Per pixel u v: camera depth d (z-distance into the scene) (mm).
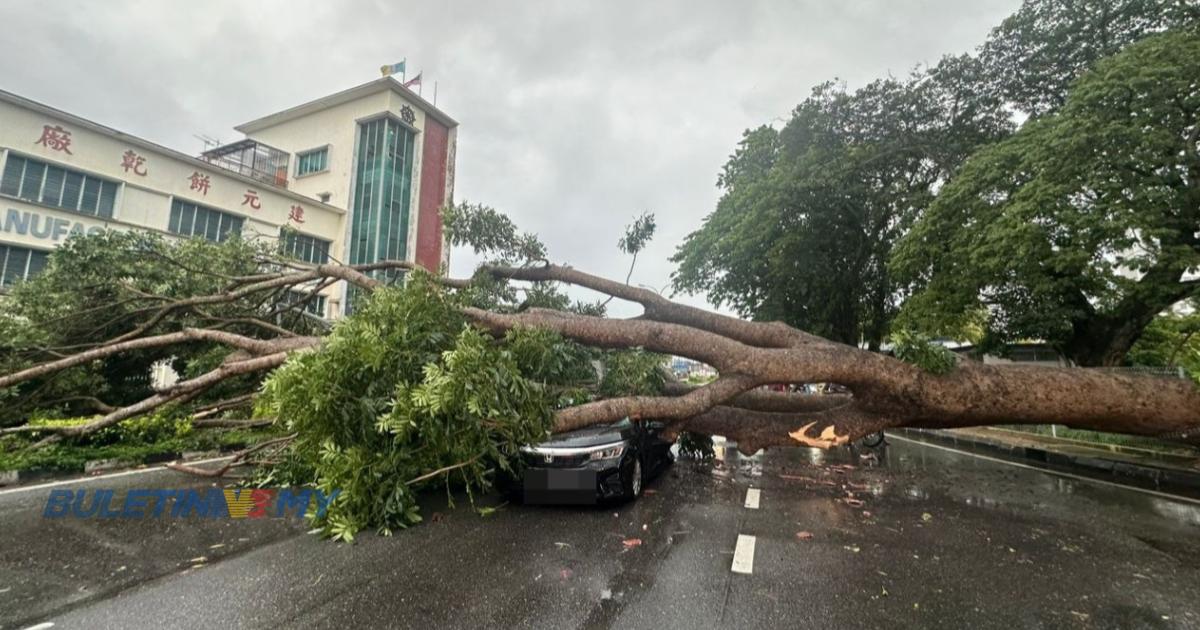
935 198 11047
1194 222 8398
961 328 13648
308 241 22609
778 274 15570
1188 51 7801
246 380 8758
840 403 8156
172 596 3172
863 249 15883
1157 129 7883
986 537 4504
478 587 3316
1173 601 3211
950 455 10109
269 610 2988
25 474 6207
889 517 5164
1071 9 11086
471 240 7801
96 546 4055
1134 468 7914
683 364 33156
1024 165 8898
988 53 12469
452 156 29953
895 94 13555
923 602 3166
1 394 7297
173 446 7812
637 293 7707
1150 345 14789
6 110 13508
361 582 3391
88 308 8031
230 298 7855
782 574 3600
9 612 2957
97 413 8586
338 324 4781
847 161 13258
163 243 9070
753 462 8633
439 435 4312
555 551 4008
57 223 14258
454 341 5176
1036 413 6074
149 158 16562
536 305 8438
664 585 3385
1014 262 8953
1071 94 8828
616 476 5230
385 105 26047
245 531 4449
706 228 16609
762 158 16328
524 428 4730
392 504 4383
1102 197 8164
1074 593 3324
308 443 4391
